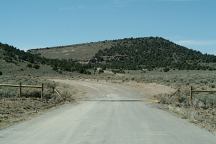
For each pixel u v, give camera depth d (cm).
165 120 2234
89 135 1648
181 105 3325
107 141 1503
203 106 3161
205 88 4806
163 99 3738
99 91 5353
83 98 4241
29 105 3070
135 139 1555
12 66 11044
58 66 12362
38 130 1794
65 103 3600
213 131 1811
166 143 1473
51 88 4550
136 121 2169
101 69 14262
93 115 2498
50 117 2372
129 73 14112
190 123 2105
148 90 5484
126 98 4275
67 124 2020
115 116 2439
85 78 9562
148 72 14938
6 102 3120
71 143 1455
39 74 10638
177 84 6269
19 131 1761
